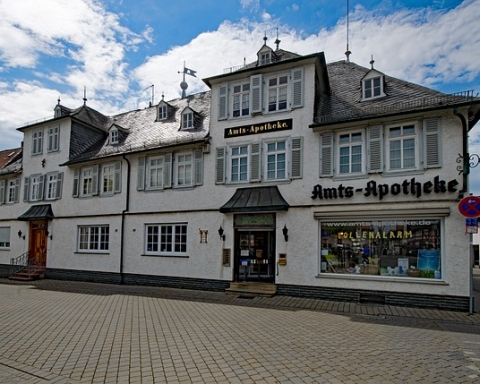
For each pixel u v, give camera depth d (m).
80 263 19.20
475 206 10.12
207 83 16.06
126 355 6.41
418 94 12.69
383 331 8.30
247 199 14.18
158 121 20.47
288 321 9.25
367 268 12.27
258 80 14.89
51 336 7.73
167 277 16.17
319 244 13.06
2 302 12.17
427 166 11.51
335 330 8.30
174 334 7.80
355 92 14.56
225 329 8.27
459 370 5.70
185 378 5.34
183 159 16.66
